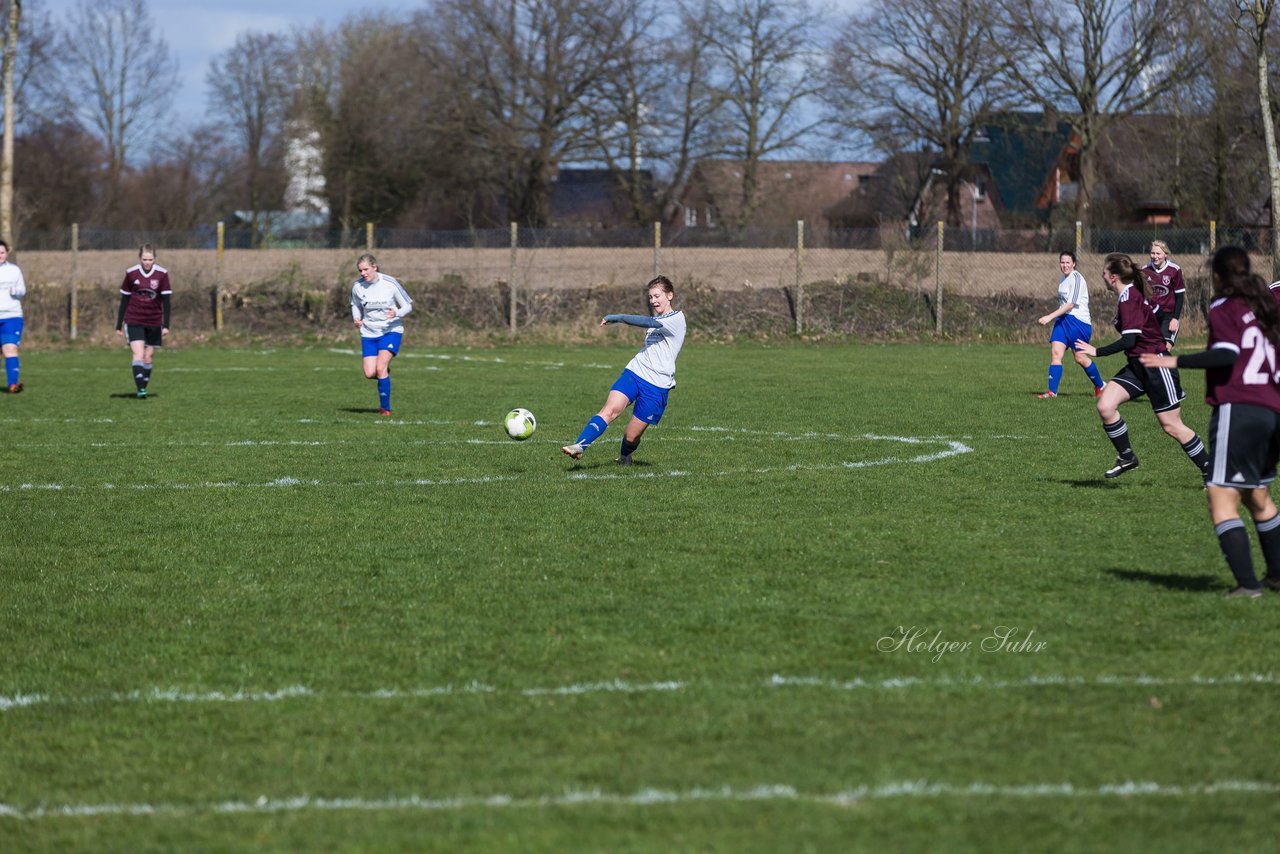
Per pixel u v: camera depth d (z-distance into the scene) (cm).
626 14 10312
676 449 2573
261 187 13012
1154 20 8981
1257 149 8400
